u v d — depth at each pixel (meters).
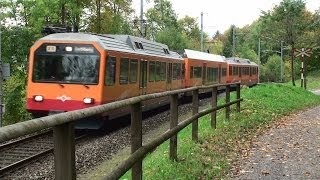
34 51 15.11
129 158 4.78
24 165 9.79
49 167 9.80
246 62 48.97
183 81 26.41
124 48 16.62
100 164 10.51
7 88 26.02
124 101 4.82
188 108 23.64
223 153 9.31
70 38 14.93
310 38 42.53
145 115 21.42
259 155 9.30
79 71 14.76
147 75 19.00
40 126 2.62
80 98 14.68
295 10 39.44
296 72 75.62
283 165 8.38
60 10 28.12
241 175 7.61
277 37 40.34
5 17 28.28
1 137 2.22
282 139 11.39
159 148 10.97
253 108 17.98
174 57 24.25
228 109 14.16
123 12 33.91
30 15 28.33
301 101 26.28
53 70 14.92
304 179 7.38
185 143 9.80
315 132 12.77
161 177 7.02
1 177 8.83
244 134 11.98
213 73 34.50
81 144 12.77
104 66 14.66
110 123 17.34
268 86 29.42
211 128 12.28
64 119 2.94
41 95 14.97
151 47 20.39
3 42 28.52
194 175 7.33
